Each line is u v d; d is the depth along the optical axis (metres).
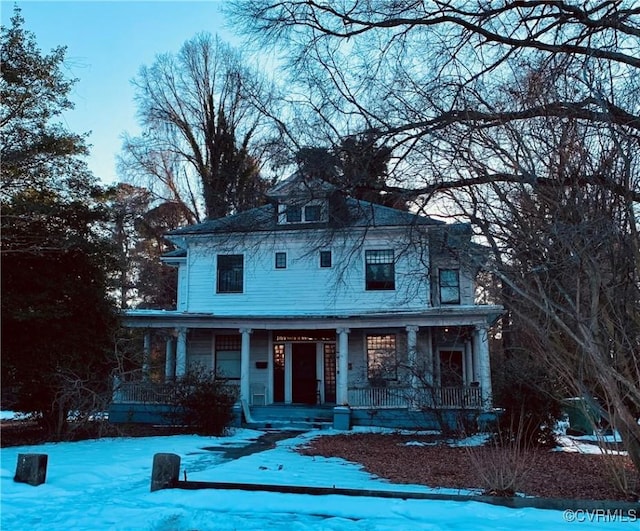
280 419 19.67
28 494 6.93
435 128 7.68
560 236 5.18
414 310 19.16
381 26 9.17
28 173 14.77
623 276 5.45
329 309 20.52
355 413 18.95
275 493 6.64
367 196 9.37
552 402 13.16
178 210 37.12
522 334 8.28
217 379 17.48
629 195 5.38
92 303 14.33
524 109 6.59
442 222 7.95
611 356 5.73
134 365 17.00
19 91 14.55
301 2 9.42
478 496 6.35
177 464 7.20
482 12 8.81
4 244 13.06
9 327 13.26
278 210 11.71
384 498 6.45
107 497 6.79
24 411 14.48
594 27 7.67
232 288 21.56
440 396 17.38
